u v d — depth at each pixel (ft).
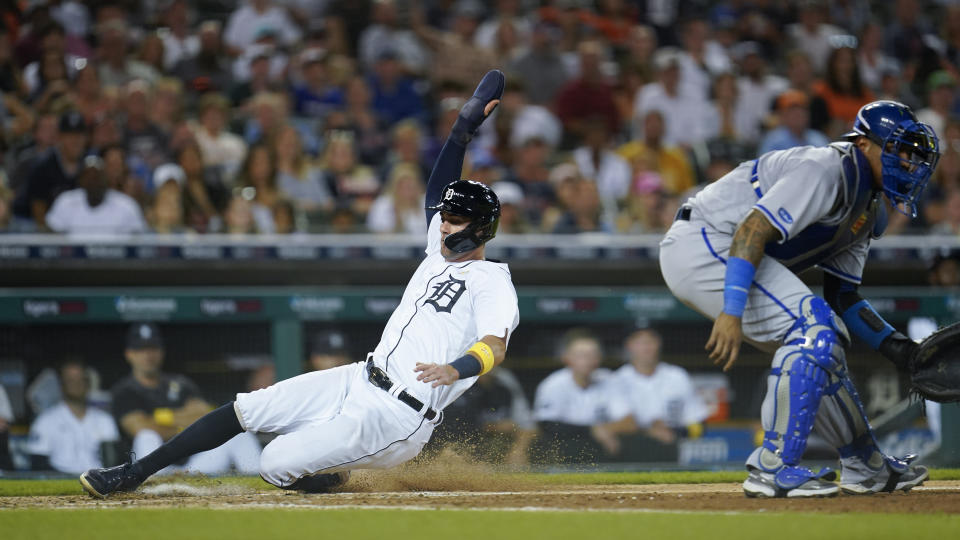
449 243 53.98
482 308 52.34
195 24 144.77
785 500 49.52
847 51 135.95
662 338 93.15
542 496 53.98
